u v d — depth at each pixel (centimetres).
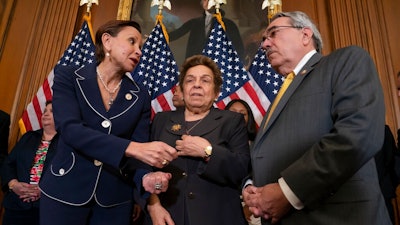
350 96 103
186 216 139
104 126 126
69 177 119
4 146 280
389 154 245
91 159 122
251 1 424
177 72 363
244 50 401
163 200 145
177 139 161
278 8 407
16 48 389
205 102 172
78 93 129
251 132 282
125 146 116
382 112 101
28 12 408
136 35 142
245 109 293
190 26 416
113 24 142
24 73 379
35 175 248
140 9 427
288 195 101
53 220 114
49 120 269
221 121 165
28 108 335
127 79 144
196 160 152
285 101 125
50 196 117
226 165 144
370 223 98
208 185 146
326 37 399
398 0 398
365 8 397
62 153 124
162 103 345
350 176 96
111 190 124
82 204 116
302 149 111
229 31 410
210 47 371
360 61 111
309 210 107
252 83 352
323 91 115
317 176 97
